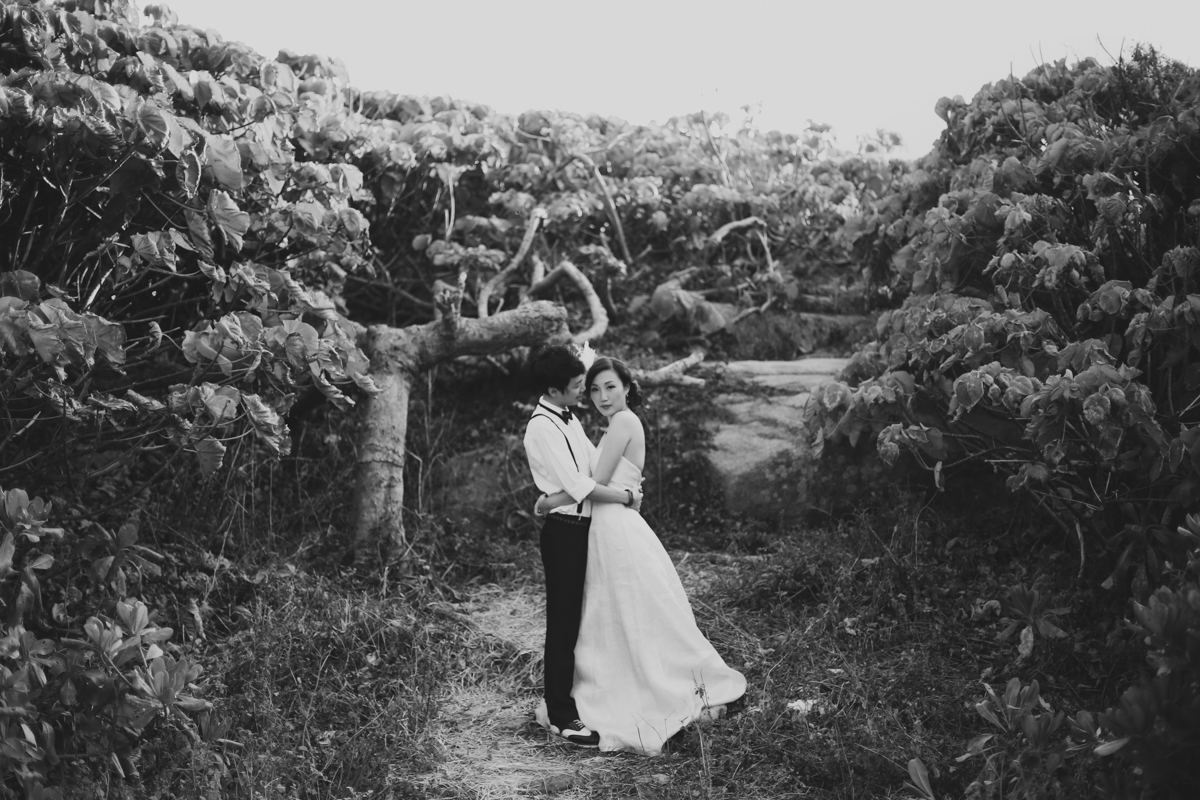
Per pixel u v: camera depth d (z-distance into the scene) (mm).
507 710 4340
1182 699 2574
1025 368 4469
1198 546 3092
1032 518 5199
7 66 3979
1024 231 4953
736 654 4590
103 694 3029
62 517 4199
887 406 5207
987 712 3062
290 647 4336
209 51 5219
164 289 5348
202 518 5379
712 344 7504
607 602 4168
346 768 3607
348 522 5793
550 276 7395
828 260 8539
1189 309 4016
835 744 3533
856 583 4875
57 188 4059
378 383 5859
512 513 6246
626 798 3523
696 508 6207
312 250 5168
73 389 3752
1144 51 5695
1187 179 4852
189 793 3217
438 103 7852
